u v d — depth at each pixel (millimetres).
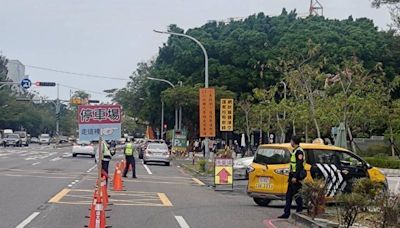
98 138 14164
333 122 42812
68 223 14492
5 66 116750
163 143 48188
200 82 67375
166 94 63906
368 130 50969
